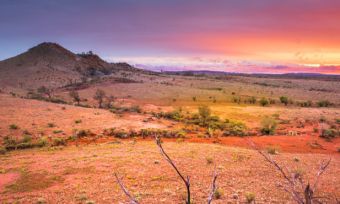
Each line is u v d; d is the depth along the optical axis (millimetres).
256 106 125188
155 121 63719
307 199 2922
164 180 23719
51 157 33125
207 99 154375
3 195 21391
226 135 50906
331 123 71438
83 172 26391
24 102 77250
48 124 53875
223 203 18531
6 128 49531
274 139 47188
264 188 21750
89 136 48312
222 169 26703
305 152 38781
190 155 31844
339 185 22312
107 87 191000
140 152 33875
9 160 32406
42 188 22750
